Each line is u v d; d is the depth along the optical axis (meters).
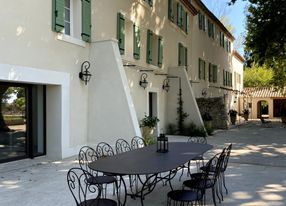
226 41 30.02
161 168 4.23
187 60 19.50
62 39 8.66
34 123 8.67
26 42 7.51
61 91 8.68
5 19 6.96
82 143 9.62
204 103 20.00
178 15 17.81
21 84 8.28
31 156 8.56
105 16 10.69
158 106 15.29
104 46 9.76
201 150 5.77
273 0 15.12
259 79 43.41
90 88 9.87
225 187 5.89
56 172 7.19
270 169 7.96
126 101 9.45
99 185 4.68
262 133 17.70
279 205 5.19
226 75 29.72
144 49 13.69
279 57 18.39
